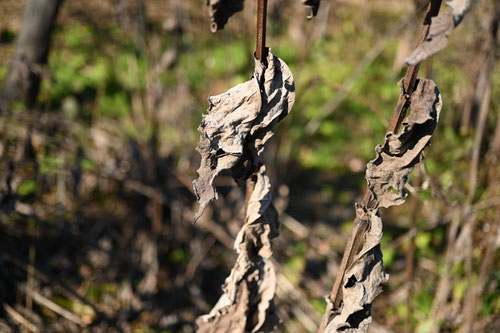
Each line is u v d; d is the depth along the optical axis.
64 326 2.18
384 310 2.44
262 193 1.07
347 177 3.77
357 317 1.03
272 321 1.22
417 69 0.83
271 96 0.92
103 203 2.78
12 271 2.26
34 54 2.46
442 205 2.57
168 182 2.51
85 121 3.39
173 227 2.53
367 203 0.95
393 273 2.69
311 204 3.43
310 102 4.30
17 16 4.80
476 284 1.87
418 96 0.84
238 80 3.21
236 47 4.62
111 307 2.36
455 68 2.71
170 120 2.80
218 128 0.91
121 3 2.72
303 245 2.91
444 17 0.73
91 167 2.55
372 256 0.97
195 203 2.77
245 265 1.14
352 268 0.98
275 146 3.00
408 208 3.11
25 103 2.44
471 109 2.40
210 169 0.92
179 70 2.81
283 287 2.44
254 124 0.93
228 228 2.76
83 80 3.88
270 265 1.17
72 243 2.50
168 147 2.73
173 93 2.84
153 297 2.42
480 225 2.09
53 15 2.44
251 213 1.08
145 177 2.44
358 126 4.27
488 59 1.87
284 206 2.98
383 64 5.09
